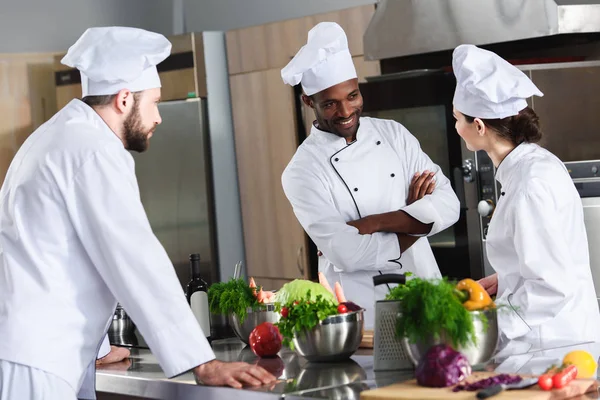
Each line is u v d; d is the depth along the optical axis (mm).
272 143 5141
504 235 2312
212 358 2061
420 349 1888
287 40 4961
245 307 2459
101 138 2164
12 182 2178
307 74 2914
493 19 3846
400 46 4125
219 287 2568
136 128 2283
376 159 3031
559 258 2182
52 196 2107
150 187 5379
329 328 2105
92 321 2162
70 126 2180
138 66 2229
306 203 2973
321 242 2941
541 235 2197
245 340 2488
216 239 5328
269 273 5289
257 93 5176
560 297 2180
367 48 4277
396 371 1997
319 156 3021
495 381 1730
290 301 2205
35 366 2061
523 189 2230
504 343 2180
